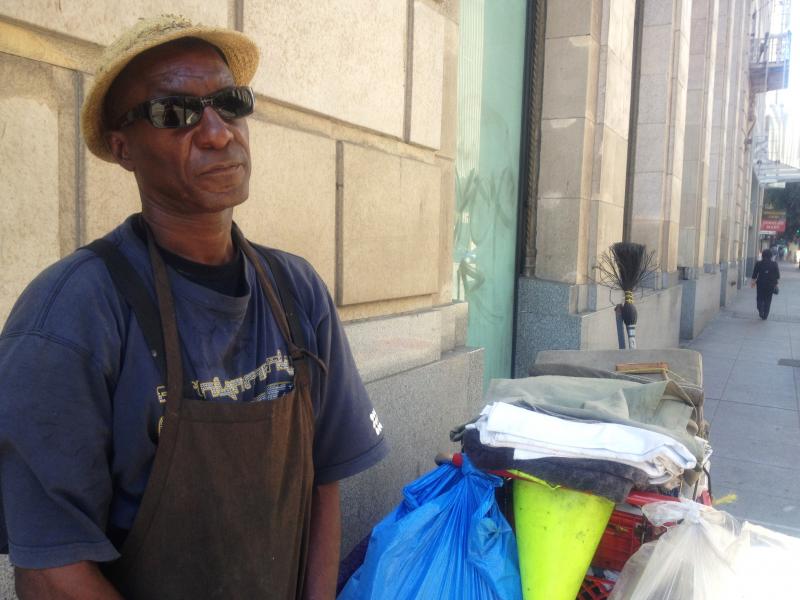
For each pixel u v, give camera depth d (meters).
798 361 9.58
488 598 1.95
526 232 5.95
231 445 1.08
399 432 3.19
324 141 2.71
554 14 5.71
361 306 3.07
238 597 1.12
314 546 1.37
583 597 2.13
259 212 2.41
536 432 2.02
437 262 3.62
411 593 1.98
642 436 2.00
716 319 15.34
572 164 5.71
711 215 15.39
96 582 0.99
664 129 8.23
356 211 2.92
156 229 1.15
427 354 3.49
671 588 1.75
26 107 1.69
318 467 1.43
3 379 0.94
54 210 1.77
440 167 3.72
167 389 1.04
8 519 0.95
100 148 1.20
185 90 1.07
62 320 0.97
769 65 23.66
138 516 1.04
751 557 1.79
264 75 2.37
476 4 4.80
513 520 2.21
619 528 2.09
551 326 5.71
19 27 1.67
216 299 1.12
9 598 1.65
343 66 2.78
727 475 4.82
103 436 1.00
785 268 50.84
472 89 4.84
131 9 1.90
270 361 1.20
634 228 8.56
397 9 3.12
